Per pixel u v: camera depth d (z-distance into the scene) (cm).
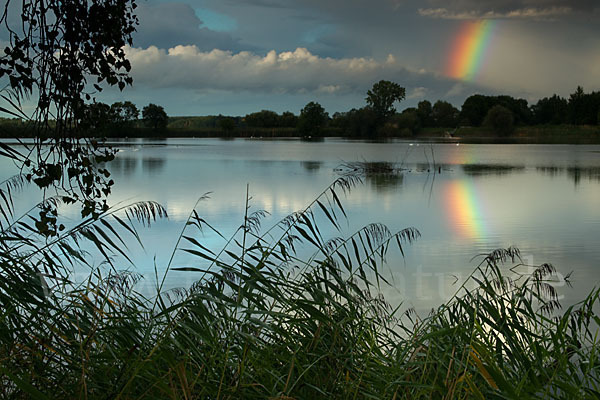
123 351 249
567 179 2914
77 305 267
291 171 3388
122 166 3744
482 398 212
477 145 8750
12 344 233
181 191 2225
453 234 1280
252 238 1126
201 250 1025
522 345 307
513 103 12381
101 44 363
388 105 12456
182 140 11250
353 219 1514
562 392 259
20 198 1619
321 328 284
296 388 253
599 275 874
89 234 350
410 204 1877
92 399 222
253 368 253
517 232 1323
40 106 350
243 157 4950
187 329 252
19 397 218
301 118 13512
